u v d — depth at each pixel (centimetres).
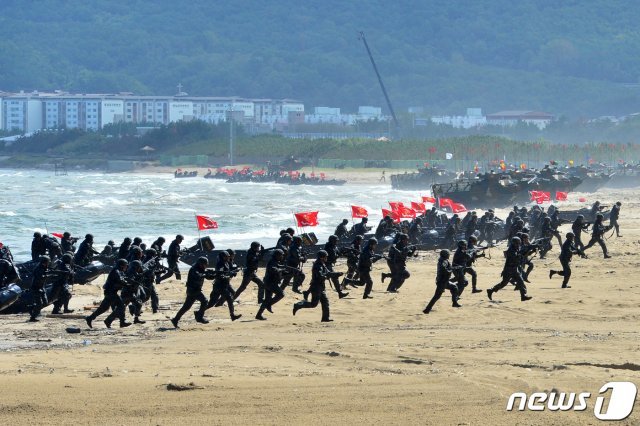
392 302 7412
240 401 3731
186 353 5066
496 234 13325
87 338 5806
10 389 3969
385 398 3769
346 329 6053
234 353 5038
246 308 7275
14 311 7131
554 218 12294
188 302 6272
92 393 3888
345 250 7825
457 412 3531
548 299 7425
